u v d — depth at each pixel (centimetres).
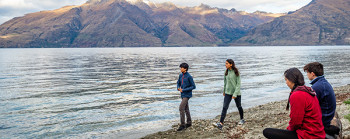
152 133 1009
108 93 2091
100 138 970
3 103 1692
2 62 6869
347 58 7038
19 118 1286
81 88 2391
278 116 1131
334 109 443
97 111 1432
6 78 3278
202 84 2523
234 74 873
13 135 1025
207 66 4988
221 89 2191
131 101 1728
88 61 7200
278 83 2545
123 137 973
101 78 3216
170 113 1350
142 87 2411
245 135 829
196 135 896
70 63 6328
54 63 6366
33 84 2698
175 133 942
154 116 1293
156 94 2011
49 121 1226
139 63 6191
